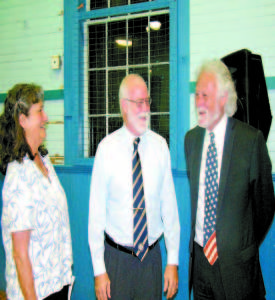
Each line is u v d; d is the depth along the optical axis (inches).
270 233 70.5
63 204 49.7
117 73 93.9
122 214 56.0
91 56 96.9
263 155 50.9
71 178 92.0
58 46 97.5
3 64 105.6
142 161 57.3
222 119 54.1
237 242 49.9
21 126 44.2
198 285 56.4
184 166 80.0
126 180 56.2
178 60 81.2
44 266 43.8
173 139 80.8
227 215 50.3
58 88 98.1
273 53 74.3
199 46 80.4
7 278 45.1
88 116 97.2
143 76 90.4
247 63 67.3
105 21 93.7
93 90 96.9
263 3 74.7
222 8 78.1
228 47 77.9
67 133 94.5
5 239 44.6
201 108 54.7
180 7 80.7
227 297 50.5
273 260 70.4
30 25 100.9
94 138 96.8
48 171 50.5
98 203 56.8
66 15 94.2
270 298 70.7
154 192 57.2
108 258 56.9
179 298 79.4
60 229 47.2
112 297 55.9
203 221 54.4
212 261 52.7
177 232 60.7
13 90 45.4
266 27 74.7
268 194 52.4
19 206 41.1
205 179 53.6
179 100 81.2
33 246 42.9
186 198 78.6
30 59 101.6
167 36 87.0
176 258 59.7
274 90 73.3
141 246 55.2
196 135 58.4
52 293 45.3
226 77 55.2
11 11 103.2
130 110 57.1
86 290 90.3
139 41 90.9
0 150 43.6
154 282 56.3
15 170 42.9
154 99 88.5
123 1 91.4
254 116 67.9
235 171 50.2
